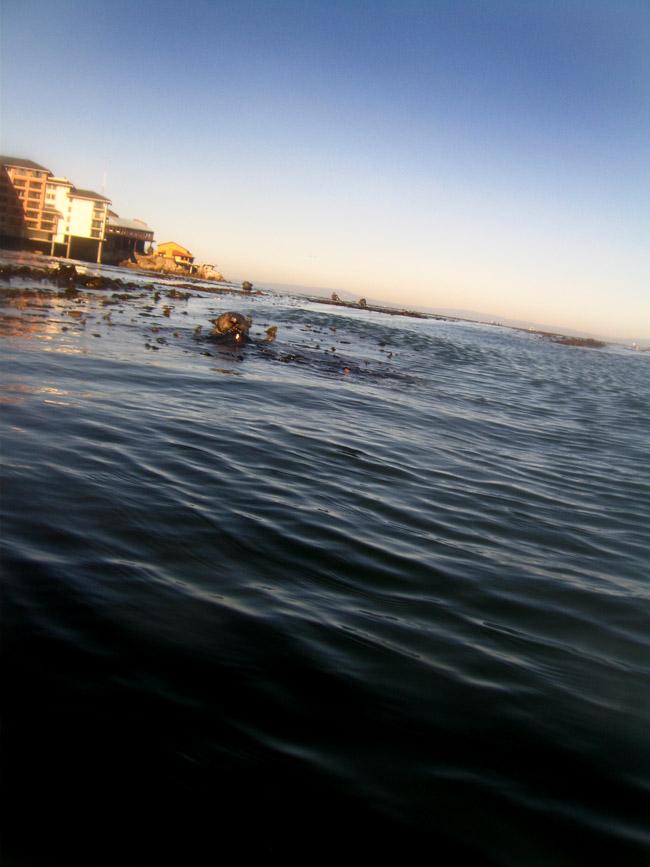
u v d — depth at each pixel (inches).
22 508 172.7
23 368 373.4
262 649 121.6
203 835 77.5
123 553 155.1
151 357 498.0
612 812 90.4
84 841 74.9
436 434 378.0
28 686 100.8
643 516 259.8
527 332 2485.2
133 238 4881.9
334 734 99.8
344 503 221.8
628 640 147.4
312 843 78.5
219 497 207.0
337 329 1105.4
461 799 89.4
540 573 183.5
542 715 112.5
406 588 160.7
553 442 408.8
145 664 111.1
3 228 3799.2
